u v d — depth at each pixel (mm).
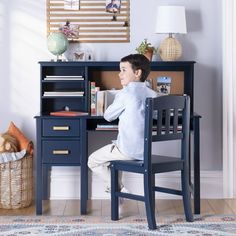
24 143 6125
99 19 6324
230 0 6203
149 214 5359
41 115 5852
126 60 5734
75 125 5793
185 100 5551
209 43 6355
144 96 5645
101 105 6059
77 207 6074
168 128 5453
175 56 6086
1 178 6000
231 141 6309
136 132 5574
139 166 5391
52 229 5363
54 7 6324
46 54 6348
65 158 5812
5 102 6371
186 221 5594
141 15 6320
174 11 6000
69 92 6094
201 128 6422
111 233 5262
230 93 6270
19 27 6328
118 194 5574
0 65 6348
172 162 5488
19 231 5305
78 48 6340
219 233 5250
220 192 6422
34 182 6410
